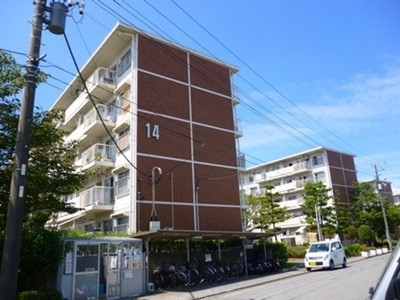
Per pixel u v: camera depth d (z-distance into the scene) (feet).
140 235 46.42
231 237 59.11
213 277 53.21
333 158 147.74
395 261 9.40
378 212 129.08
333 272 57.47
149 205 64.49
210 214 73.36
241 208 79.87
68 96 95.71
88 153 75.15
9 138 33.99
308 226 133.18
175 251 53.83
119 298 40.88
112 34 71.92
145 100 69.77
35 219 37.47
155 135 69.15
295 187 146.72
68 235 45.75
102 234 51.88
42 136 37.47
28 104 24.22
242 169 83.56
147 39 74.33
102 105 78.64
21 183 22.95
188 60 80.94
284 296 34.71
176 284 48.70
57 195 39.27
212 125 80.48
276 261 66.13
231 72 90.79
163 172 68.18
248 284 47.85
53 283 37.04
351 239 129.90
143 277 45.27
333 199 123.65
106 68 80.33
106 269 41.39
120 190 67.15
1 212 33.83
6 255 21.59
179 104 75.56
